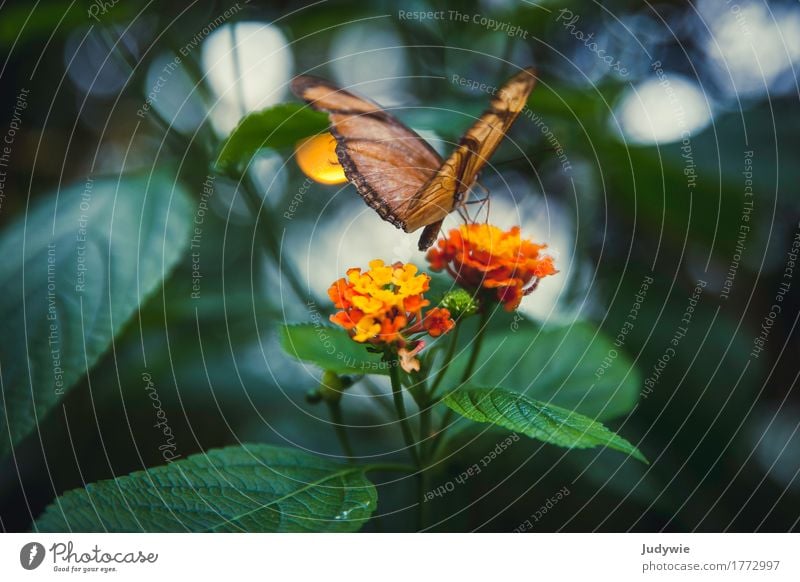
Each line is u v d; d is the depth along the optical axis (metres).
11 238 0.29
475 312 0.29
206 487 0.28
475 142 0.30
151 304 0.35
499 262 0.29
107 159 0.39
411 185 0.31
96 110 0.39
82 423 0.35
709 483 0.34
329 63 0.39
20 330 0.28
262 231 0.36
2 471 0.35
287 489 0.28
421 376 0.29
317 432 0.37
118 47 0.34
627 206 0.37
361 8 0.37
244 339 0.36
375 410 0.37
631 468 0.34
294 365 0.36
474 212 0.32
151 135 0.39
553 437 0.26
